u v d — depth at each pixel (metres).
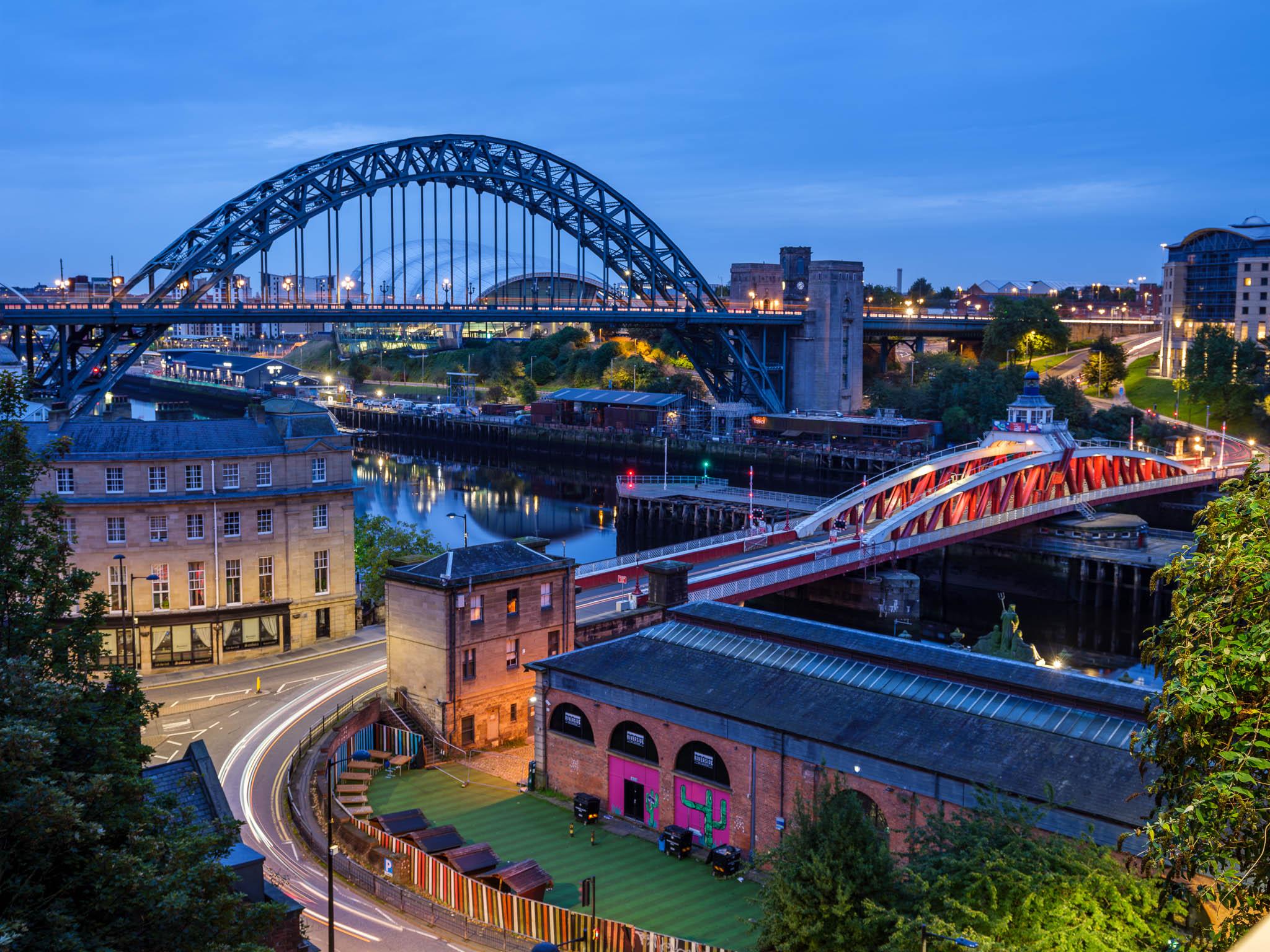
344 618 104.12
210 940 32.81
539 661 75.88
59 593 38.44
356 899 58.06
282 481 100.06
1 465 38.41
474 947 53.12
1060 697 61.22
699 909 58.78
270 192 192.12
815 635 73.25
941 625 149.00
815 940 44.94
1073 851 42.66
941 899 43.56
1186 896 39.72
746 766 64.94
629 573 124.62
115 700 37.50
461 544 182.75
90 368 157.38
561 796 74.75
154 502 94.31
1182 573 36.12
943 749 59.09
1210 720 31.27
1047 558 165.75
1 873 28.81
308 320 188.38
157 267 177.38
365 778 75.12
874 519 170.00
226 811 44.59
